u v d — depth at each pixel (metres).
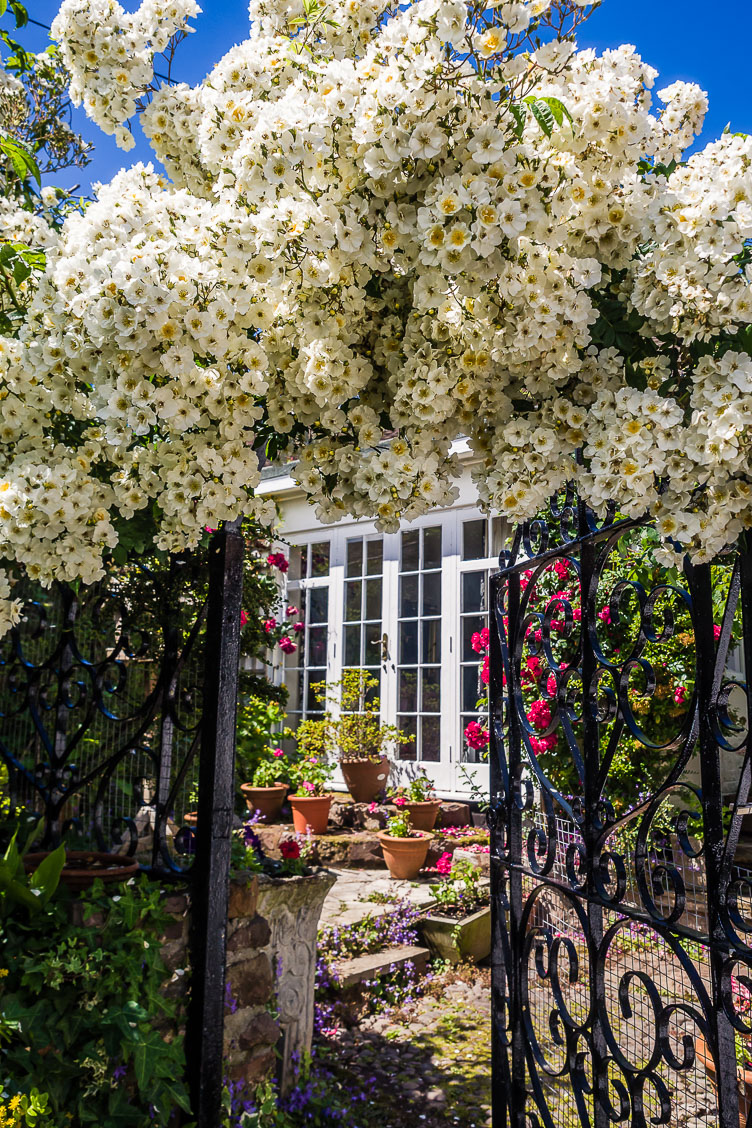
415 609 7.40
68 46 1.79
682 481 1.33
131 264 1.37
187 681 3.15
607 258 1.50
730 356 1.27
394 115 1.40
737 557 1.44
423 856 5.76
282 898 3.07
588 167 1.41
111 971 2.11
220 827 2.27
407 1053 3.72
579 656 1.92
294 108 1.43
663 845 2.20
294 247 1.51
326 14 1.69
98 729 3.23
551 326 1.46
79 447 1.69
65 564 1.63
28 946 2.05
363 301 1.66
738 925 1.39
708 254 1.28
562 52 1.36
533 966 3.95
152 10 1.75
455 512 7.13
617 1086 1.71
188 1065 2.20
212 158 1.60
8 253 1.69
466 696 6.95
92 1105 2.04
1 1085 1.87
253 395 1.65
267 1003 2.82
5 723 3.11
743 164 1.31
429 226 1.39
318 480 1.78
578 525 1.88
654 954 3.55
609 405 1.45
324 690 7.98
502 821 2.37
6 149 2.38
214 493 1.62
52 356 1.56
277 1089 3.03
